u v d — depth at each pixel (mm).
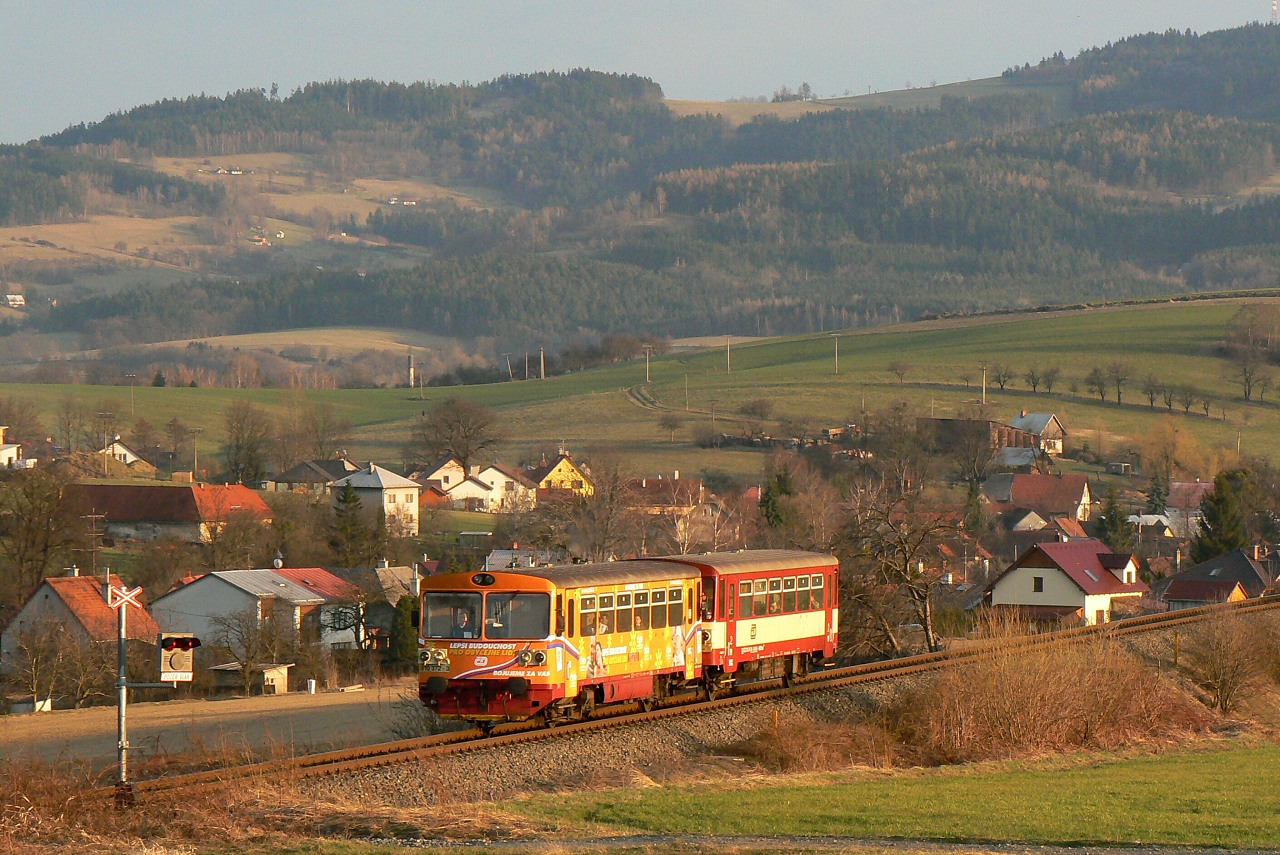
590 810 47969
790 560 77500
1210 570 181000
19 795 46625
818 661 84188
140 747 72688
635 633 65062
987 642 76000
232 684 133375
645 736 62844
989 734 72125
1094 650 80062
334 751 59469
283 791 49000
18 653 130375
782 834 44250
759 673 75750
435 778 52938
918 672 84688
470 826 44688
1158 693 85188
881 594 113625
